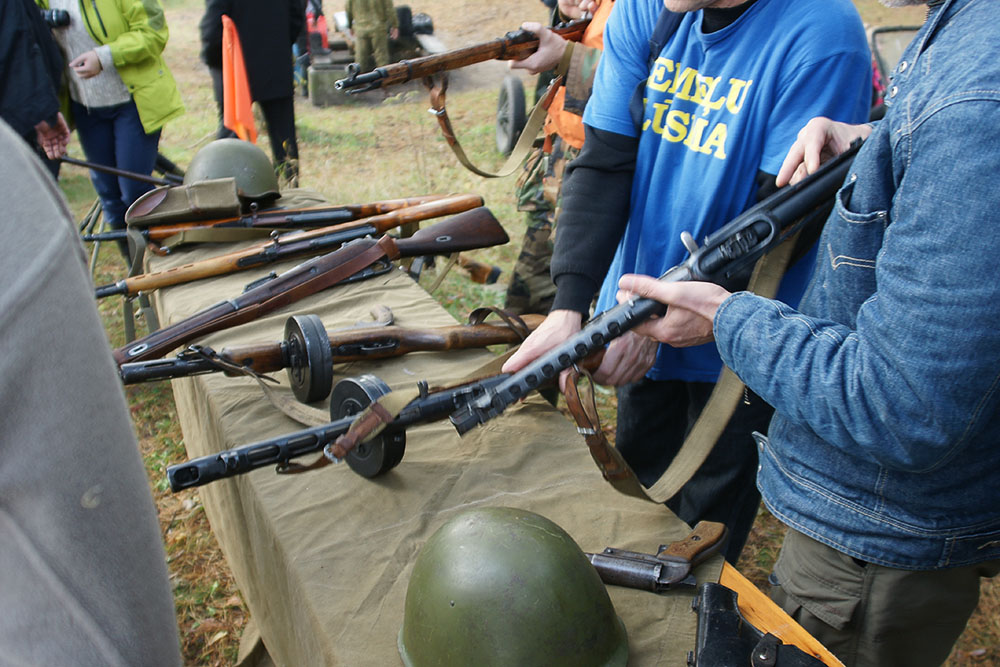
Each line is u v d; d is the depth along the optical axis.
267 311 2.41
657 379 2.18
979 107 0.92
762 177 1.84
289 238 2.86
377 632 1.32
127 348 2.18
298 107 9.63
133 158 4.43
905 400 1.01
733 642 1.18
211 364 1.94
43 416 0.52
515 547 1.17
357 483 1.69
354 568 1.45
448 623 1.14
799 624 1.38
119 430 0.58
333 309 2.51
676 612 1.33
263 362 2.01
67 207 0.58
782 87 1.76
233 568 2.37
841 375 1.11
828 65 1.71
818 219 1.71
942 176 0.95
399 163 7.43
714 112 1.85
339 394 1.74
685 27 1.90
